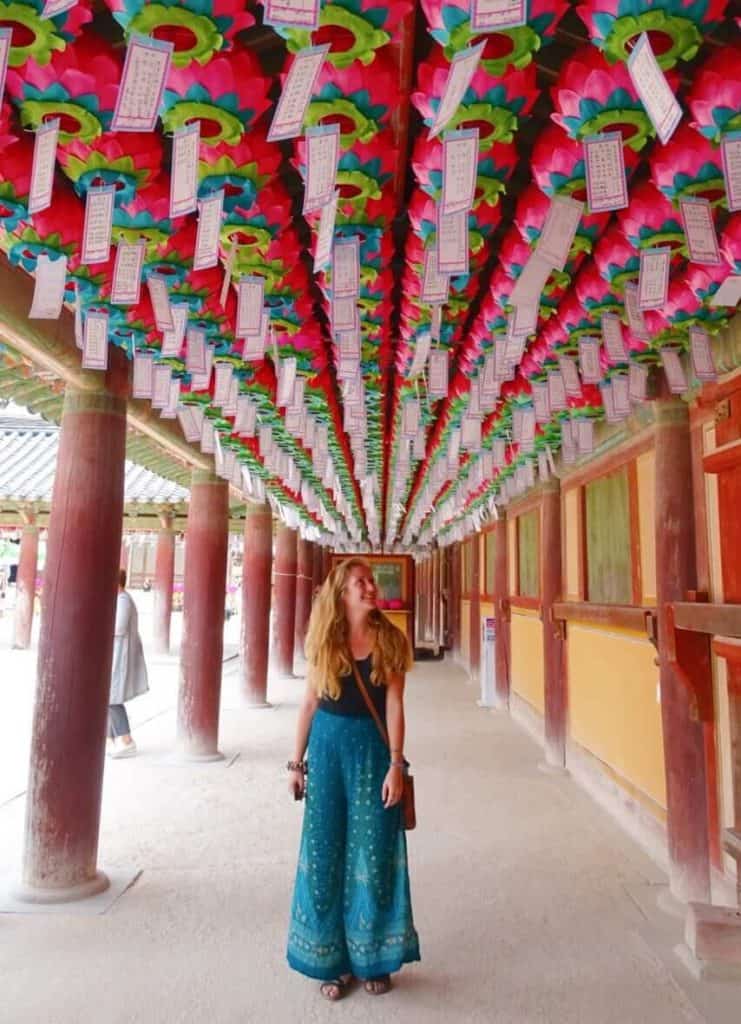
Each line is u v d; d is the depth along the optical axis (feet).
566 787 16.90
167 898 10.41
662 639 10.44
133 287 6.37
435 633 54.90
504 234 7.41
